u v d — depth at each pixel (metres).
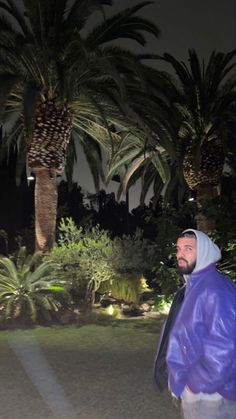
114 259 13.60
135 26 15.62
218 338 2.70
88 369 7.13
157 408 5.41
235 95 20.16
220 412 2.70
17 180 20.89
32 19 15.28
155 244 13.27
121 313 13.14
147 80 15.92
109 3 15.51
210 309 2.77
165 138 16.12
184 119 20.89
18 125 19.16
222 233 11.92
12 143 21.80
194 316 2.80
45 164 15.61
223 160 21.80
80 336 9.88
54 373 6.90
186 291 2.95
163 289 12.58
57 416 5.14
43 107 15.69
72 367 7.24
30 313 11.16
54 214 15.76
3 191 37.56
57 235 22.14
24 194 44.41
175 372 2.81
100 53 14.73
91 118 18.19
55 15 15.02
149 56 16.77
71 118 16.48
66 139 16.16
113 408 5.41
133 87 15.84
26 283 11.72
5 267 12.47
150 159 21.95
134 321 12.02
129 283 13.96
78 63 15.04
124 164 24.67
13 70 15.52
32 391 6.03
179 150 19.78
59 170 15.91
